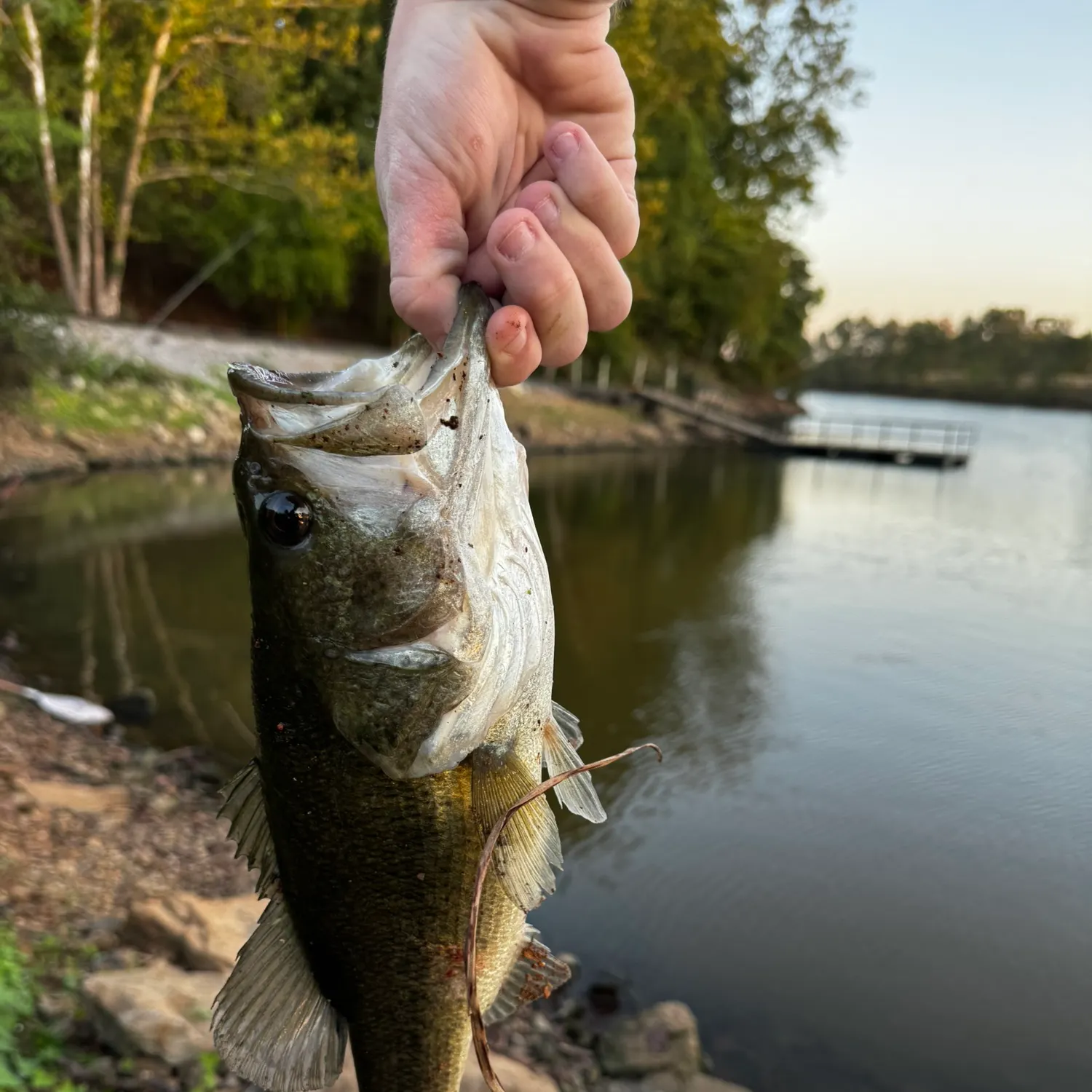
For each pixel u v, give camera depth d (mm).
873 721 9227
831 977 5352
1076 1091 4609
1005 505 26125
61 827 5508
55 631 9969
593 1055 4578
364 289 36656
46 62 20750
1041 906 6160
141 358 22031
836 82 42438
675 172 38250
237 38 20875
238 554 13961
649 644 11609
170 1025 3467
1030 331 112750
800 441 39594
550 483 24281
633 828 6906
